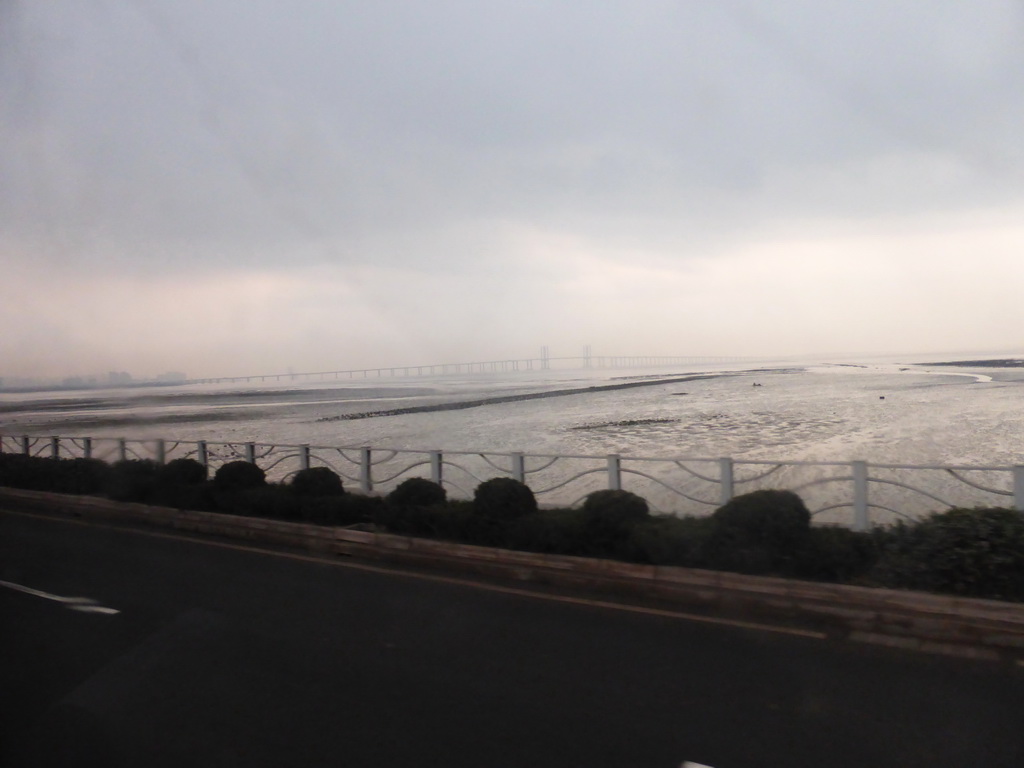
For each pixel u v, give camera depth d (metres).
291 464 23.89
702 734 4.84
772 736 4.79
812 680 5.70
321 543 11.43
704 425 33.88
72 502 16.00
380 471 21.67
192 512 13.69
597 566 8.76
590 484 17.31
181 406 76.19
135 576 9.78
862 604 7.09
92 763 4.59
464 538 10.36
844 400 49.47
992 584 6.90
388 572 9.81
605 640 6.80
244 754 4.68
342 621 7.57
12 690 5.79
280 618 7.70
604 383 106.56
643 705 5.32
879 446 23.72
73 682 5.94
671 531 8.62
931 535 7.43
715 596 7.85
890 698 5.32
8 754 4.71
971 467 8.95
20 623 7.61
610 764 4.46
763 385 81.12
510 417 43.78
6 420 56.62
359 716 5.22
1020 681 5.57
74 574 9.94
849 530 8.66
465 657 6.42
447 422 41.12
